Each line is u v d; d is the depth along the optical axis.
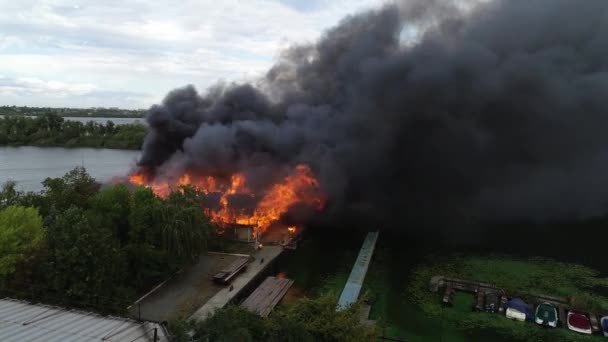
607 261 59.88
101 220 41.91
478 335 39.00
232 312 23.95
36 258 33.03
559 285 50.53
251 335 22.66
